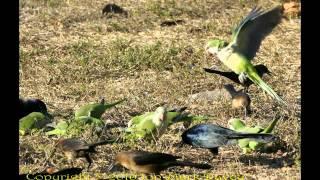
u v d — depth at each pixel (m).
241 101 15.31
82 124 13.98
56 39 21.83
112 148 13.27
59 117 15.47
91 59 19.50
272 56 20.31
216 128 12.28
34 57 20.00
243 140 12.99
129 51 20.03
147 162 11.42
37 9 24.64
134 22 23.52
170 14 24.31
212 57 19.64
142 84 17.75
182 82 17.80
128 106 16.11
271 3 25.66
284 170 12.38
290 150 13.17
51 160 12.65
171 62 19.44
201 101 16.42
